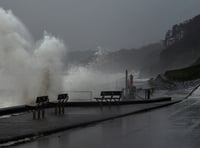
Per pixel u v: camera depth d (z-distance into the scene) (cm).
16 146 977
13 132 1158
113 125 1459
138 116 1820
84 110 2020
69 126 1343
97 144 1009
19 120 1507
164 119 1670
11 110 1773
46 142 1045
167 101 2831
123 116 1808
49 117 1641
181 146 962
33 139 1103
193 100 3084
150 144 1000
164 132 1245
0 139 1021
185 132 1239
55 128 1263
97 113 1848
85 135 1188
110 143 1023
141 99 2764
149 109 2191
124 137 1138
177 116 1802
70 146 978
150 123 1520
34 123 1409
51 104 2133
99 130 1312
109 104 2386
